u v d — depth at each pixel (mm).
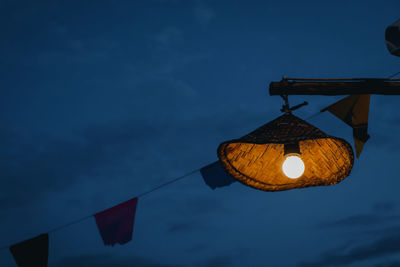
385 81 2846
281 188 2617
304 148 2697
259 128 2443
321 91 2783
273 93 2740
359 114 2895
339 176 2541
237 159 2584
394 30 2662
